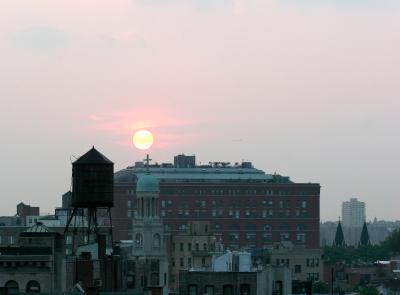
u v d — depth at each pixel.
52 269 185.88
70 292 163.38
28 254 187.62
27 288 185.25
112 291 179.75
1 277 185.00
